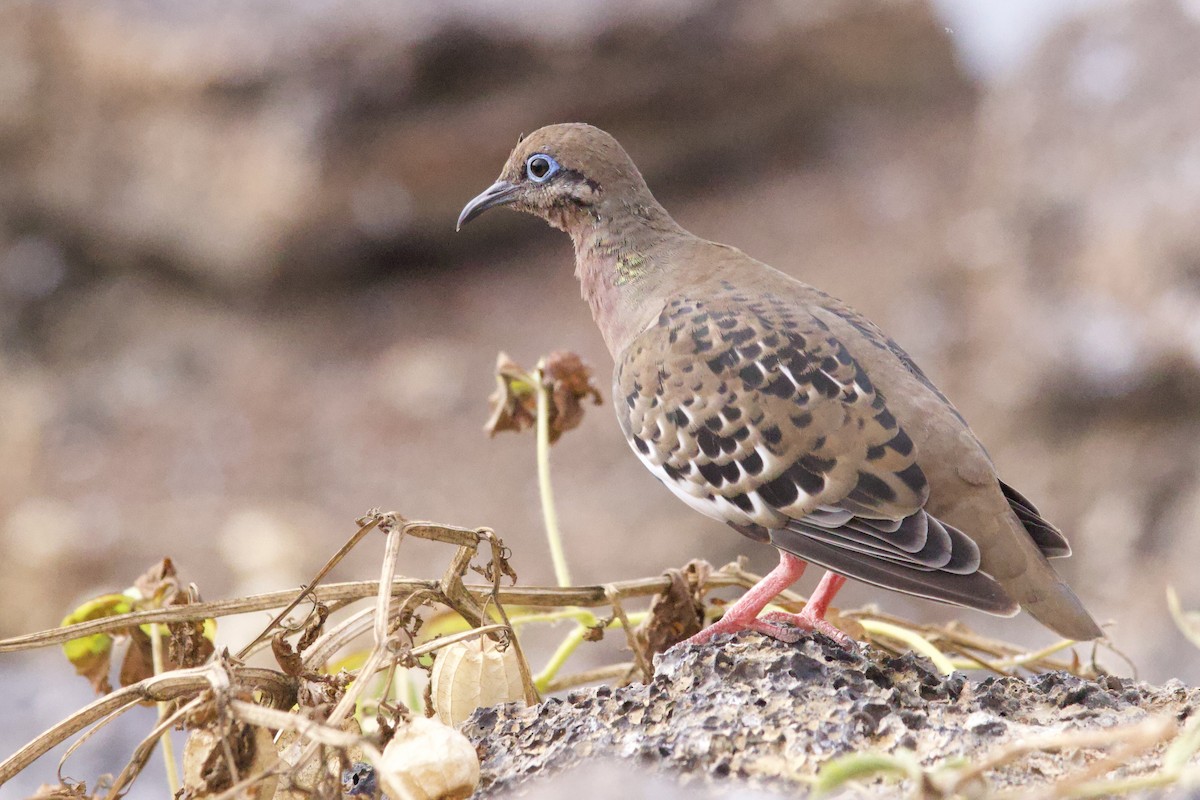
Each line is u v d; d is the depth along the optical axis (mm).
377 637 4004
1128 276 13773
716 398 6137
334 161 18297
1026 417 14336
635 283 7121
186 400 18219
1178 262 13500
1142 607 12617
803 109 20531
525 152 7422
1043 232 14586
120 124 18828
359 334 18906
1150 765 4008
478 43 18094
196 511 16453
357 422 17578
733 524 6188
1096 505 13555
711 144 20141
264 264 19000
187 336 19109
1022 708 4535
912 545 5605
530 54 18297
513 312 18703
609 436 16875
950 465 5762
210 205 18750
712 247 7098
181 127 18594
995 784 3953
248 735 4047
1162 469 13430
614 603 5309
